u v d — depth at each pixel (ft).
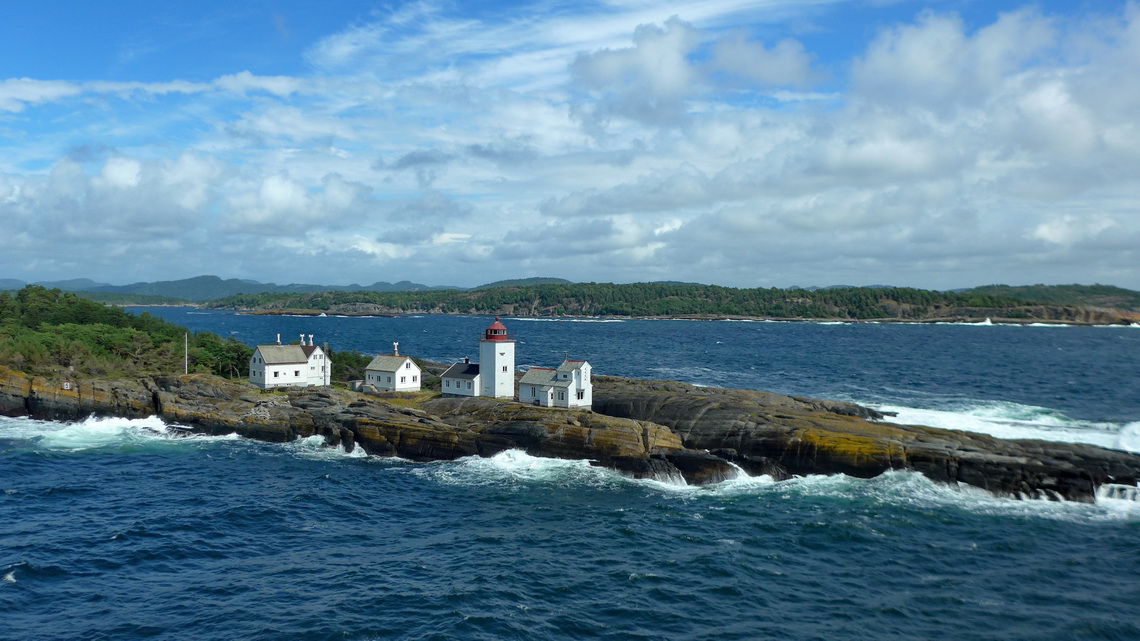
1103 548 182.60
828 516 205.67
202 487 230.07
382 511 210.38
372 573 163.43
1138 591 156.97
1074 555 177.68
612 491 232.53
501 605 146.82
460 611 143.84
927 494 224.94
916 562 172.45
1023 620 142.92
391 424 280.51
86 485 228.84
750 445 255.50
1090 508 214.48
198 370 388.78
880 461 239.30
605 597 151.53
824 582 160.25
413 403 318.65
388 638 132.87
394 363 349.00
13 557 167.32
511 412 282.97
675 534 191.21
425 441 274.98
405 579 160.04
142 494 220.84
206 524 194.29
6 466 249.14
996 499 222.28
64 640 131.13
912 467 237.86
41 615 140.56
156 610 143.43
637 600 150.20
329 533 190.60
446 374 335.26
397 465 264.93
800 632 137.08
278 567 166.61
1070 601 151.74
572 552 177.58
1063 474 222.28
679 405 286.46
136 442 294.05
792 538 188.14
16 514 198.59
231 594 151.33
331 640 132.05
